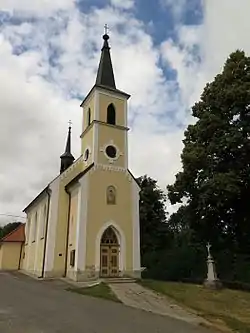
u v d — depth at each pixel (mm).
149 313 12258
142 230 36438
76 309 12398
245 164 19375
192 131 22391
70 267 24781
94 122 27719
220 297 15859
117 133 28500
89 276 23656
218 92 21266
